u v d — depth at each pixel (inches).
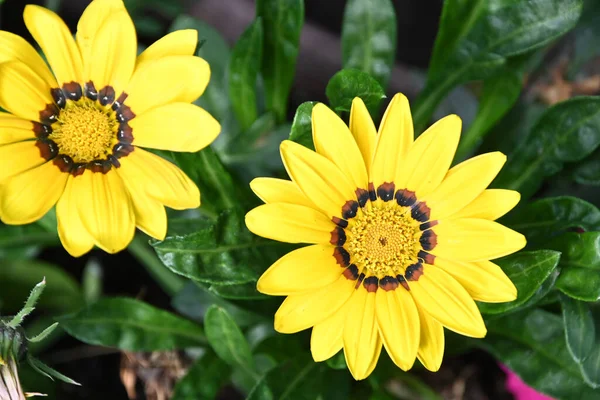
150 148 19.5
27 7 18.6
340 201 18.7
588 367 20.1
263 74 21.7
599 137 20.5
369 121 18.6
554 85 23.8
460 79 21.4
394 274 19.0
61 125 18.9
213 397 20.9
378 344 18.7
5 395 18.9
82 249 18.6
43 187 18.6
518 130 23.1
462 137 22.3
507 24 20.8
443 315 18.7
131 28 18.5
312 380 20.3
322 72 26.0
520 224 20.5
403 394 21.9
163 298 24.3
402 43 26.7
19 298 23.1
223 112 23.6
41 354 23.6
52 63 18.8
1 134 18.4
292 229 18.3
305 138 19.1
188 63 18.3
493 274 18.6
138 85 18.6
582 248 19.5
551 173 21.0
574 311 19.6
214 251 19.3
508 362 20.7
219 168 20.0
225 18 26.2
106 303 20.8
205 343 21.2
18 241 21.6
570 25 20.6
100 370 23.9
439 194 18.7
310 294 18.6
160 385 23.2
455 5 20.9
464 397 23.0
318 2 26.5
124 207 18.6
